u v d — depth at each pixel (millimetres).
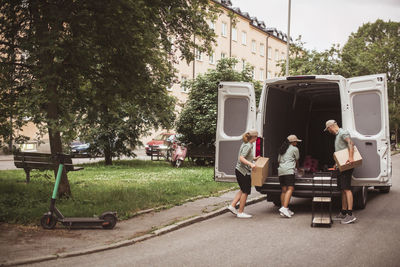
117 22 8781
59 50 8547
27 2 9195
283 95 11156
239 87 9914
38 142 10367
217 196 11773
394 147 41500
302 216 9312
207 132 21469
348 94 9211
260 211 10039
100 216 7645
